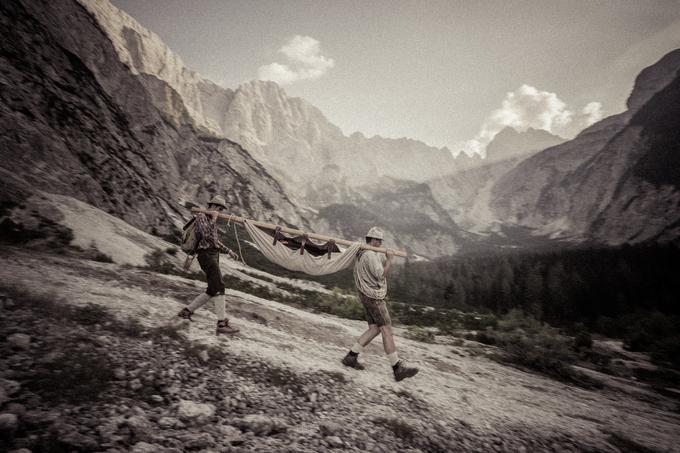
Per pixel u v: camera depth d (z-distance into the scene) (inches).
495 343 551.5
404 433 126.3
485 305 2755.9
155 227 968.3
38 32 1234.6
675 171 7795.3
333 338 274.7
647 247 3722.9
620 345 1421.0
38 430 73.2
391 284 3026.6
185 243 175.8
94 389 93.1
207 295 177.3
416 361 283.4
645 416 290.2
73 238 362.0
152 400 100.2
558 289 2652.6
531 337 484.1
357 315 617.0
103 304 162.6
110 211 725.9
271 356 162.9
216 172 4306.1
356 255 194.4
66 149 666.2
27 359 99.7
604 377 496.7
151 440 81.4
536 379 354.9
